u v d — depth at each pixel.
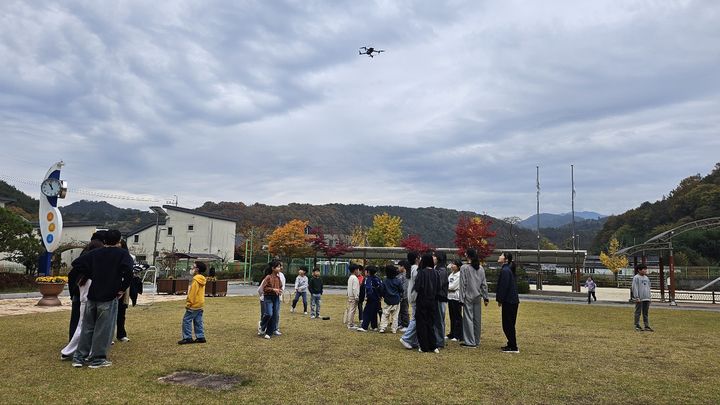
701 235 65.88
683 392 5.65
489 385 5.82
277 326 9.59
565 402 5.20
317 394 5.27
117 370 6.10
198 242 51.16
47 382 5.45
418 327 8.08
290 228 42.88
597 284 55.75
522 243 69.88
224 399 4.99
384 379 6.01
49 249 16.78
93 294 6.31
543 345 9.08
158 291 22.58
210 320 11.89
